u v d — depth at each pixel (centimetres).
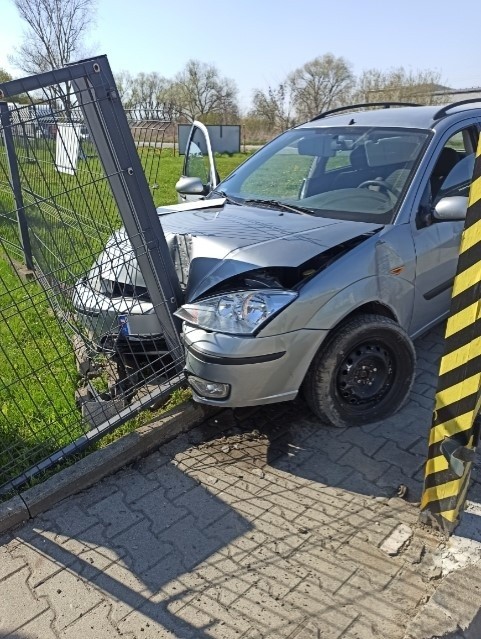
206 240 322
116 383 344
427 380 382
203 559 246
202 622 217
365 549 246
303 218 350
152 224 297
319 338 289
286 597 225
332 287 290
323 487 286
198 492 287
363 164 380
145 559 248
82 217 330
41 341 466
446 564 234
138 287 342
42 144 344
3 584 240
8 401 377
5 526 269
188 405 336
